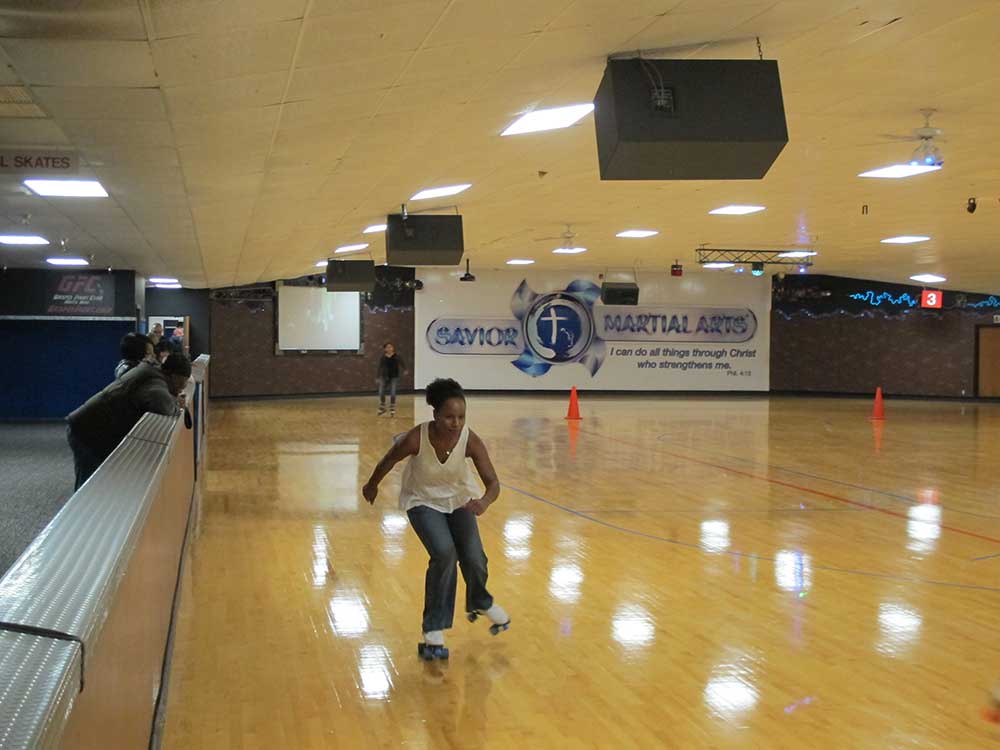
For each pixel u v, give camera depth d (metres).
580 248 20.47
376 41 4.68
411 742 3.59
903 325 26.80
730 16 5.17
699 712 3.90
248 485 10.01
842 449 13.76
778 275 27.34
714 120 5.45
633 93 5.48
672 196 12.84
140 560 2.90
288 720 3.80
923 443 14.62
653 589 5.90
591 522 8.11
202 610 5.38
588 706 3.96
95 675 1.79
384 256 20.89
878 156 9.81
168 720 3.79
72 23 3.82
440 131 7.43
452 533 4.70
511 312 26.44
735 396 26.94
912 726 3.76
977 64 6.48
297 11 4.02
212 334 23.44
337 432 15.66
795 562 6.67
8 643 1.46
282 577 6.14
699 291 27.20
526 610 5.41
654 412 20.53
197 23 3.95
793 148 9.38
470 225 15.71
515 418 18.67
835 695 4.11
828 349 27.42
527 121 7.66
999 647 4.79
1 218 10.14
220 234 12.02
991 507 8.99
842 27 5.57
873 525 8.07
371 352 25.61
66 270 16.50
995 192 12.23
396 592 5.79
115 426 5.59
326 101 5.76
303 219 11.91
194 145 6.38
